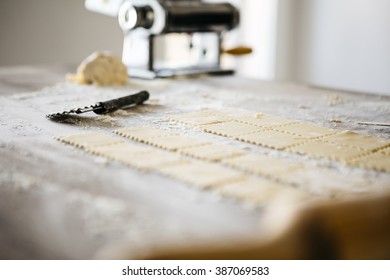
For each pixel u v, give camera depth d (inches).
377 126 54.4
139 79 85.4
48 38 124.6
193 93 73.0
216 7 89.1
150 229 27.3
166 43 142.9
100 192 32.7
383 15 119.1
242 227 27.9
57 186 33.6
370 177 37.0
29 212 29.4
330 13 129.5
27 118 54.1
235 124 53.0
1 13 117.0
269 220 18.1
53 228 27.3
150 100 66.4
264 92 75.5
